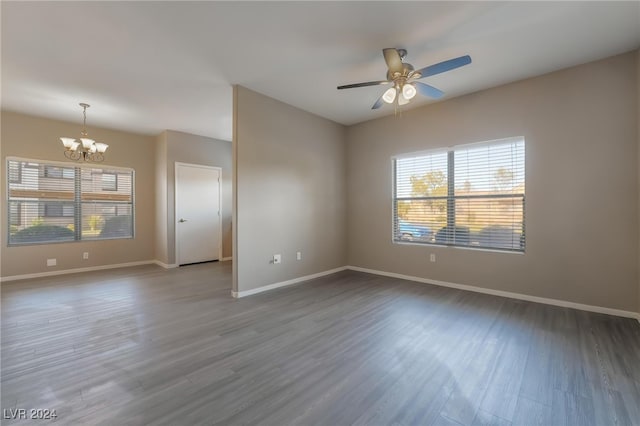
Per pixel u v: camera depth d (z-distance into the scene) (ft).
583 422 4.99
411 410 5.29
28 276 15.26
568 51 9.32
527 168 11.23
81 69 10.34
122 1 6.89
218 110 14.61
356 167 16.96
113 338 8.23
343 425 4.94
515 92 11.47
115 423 4.98
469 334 8.40
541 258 11.03
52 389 5.90
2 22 7.63
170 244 18.33
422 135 14.17
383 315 9.93
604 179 9.81
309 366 6.78
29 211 15.38
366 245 16.58
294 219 14.35
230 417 5.13
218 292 12.80
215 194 20.59
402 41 8.79
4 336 8.33
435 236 14.02
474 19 7.75
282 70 10.60
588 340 7.94
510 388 5.91
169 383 6.13
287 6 7.20
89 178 17.35
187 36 8.45
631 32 8.30
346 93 12.68
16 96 12.71
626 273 9.50
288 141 14.01
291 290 13.03
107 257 17.94
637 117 9.23
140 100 13.25
